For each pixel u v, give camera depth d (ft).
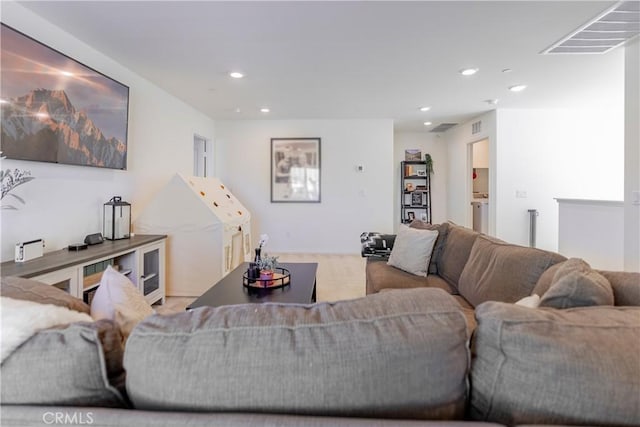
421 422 1.93
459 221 21.01
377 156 18.94
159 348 2.09
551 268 4.74
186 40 8.84
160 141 13.24
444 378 2.06
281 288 7.22
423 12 7.45
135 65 10.66
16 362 2.07
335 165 19.11
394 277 8.12
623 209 9.78
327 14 7.54
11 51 6.68
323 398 2.01
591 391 1.93
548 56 9.91
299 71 11.17
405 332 2.08
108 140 9.62
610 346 2.00
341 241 19.26
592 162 16.47
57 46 8.14
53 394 2.07
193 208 11.26
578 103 15.29
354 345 2.05
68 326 2.19
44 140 7.51
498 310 2.19
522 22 7.88
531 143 16.46
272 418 1.93
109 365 2.17
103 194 9.97
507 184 16.55
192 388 2.03
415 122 19.90
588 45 9.16
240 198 19.39
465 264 7.50
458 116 18.20
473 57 9.97
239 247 13.19
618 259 10.12
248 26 8.09
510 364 2.03
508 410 2.03
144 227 11.34
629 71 9.15
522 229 16.62
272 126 19.13
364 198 19.08
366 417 2.02
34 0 6.95
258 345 2.06
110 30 8.29
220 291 7.04
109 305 3.13
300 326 2.15
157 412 2.00
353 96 14.19
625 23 7.92
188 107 15.76
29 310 2.24
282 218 19.38
